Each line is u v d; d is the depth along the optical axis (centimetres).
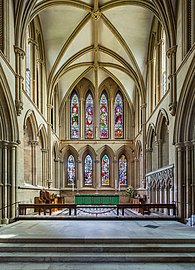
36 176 2027
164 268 727
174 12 1571
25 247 843
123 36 2292
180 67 1462
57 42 2323
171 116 1609
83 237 900
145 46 2338
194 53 1251
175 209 1485
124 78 2992
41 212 1858
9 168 1466
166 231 1041
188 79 1320
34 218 1461
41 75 2309
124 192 3042
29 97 1831
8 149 1473
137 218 1438
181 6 1462
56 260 789
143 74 2470
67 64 2536
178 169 1459
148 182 2300
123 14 2111
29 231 1050
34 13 1752
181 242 879
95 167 3095
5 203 1425
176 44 1560
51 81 2477
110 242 879
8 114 1444
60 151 3112
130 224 1262
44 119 2333
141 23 2161
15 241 893
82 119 3197
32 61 2022
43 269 717
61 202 2411
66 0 1886
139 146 2797
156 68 2075
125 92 3091
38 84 2238
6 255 805
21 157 1645
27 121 1902
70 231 1045
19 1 1540
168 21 1586
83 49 2520
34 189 1920
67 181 3117
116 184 3061
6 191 1440
